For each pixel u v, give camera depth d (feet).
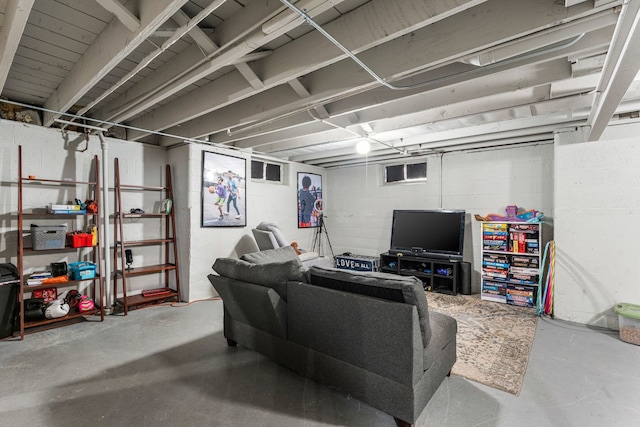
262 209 17.65
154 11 5.07
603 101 6.97
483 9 5.73
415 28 5.35
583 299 11.34
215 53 6.43
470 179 15.96
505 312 12.48
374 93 8.82
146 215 13.52
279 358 7.95
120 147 13.35
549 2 5.12
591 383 7.34
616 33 4.86
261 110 9.99
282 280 7.72
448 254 15.64
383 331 5.85
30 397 6.79
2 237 10.59
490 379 7.48
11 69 8.55
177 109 10.61
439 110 10.40
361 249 20.18
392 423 6.04
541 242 13.34
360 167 20.21
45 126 11.23
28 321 10.28
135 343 9.56
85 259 12.37
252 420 6.09
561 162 11.76
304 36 6.77
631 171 10.62
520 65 6.61
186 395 6.90
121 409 6.41
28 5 4.87
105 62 6.73
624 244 10.73
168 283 14.71
